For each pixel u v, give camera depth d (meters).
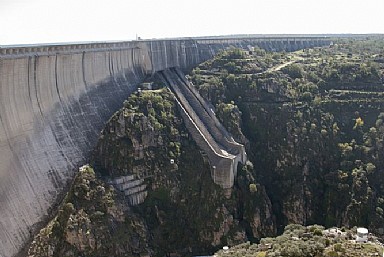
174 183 125.44
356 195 133.62
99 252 100.88
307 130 150.38
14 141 99.31
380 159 141.88
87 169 111.62
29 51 107.19
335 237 79.06
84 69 130.75
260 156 150.12
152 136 128.12
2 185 93.56
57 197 106.25
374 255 68.12
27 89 105.62
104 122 130.75
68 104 121.00
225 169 125.88
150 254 108.88
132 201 118.44
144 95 138.75
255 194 132.12
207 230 121.12
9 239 90.88
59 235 99.12
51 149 109.44
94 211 105.38
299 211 138.75
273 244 81.31
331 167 143.88
